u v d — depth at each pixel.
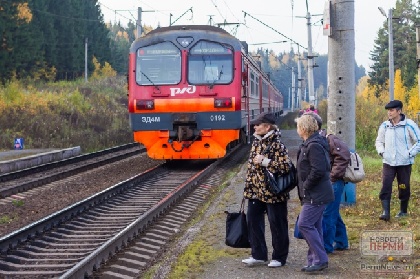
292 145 27.92
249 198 7.61
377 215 10.66
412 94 54.00
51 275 7.85
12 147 28.00
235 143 22.83
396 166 10.13
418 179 15.18
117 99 52.19
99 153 25.95
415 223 9.81
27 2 68.00
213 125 18.64
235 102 18.59
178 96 18.69
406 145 10.04
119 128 38.28
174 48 18.89
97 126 37.41
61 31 81.94
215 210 12.02
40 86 53.81
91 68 89.75
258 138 7.48
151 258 8.88
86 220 11.45
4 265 8.30
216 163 20.53
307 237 7.21
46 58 75.44
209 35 18.89
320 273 7.27
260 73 27.70
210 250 8.70
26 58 62.31
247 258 8.16
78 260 8.52
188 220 11.82
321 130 7.83
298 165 7.11
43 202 13.95
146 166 21.47
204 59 18.78
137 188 15.42
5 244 9.18
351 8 10.94
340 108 11.03
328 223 8.05
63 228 10.77
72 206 11.72
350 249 8.38
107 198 13.60
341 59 10.99
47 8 78.25
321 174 6.86
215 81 18.66
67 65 82.44
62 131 32.78
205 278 7.26
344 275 7.16
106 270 8.09
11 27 59.16
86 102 42.44
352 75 11.02
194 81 18.70
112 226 10.96
